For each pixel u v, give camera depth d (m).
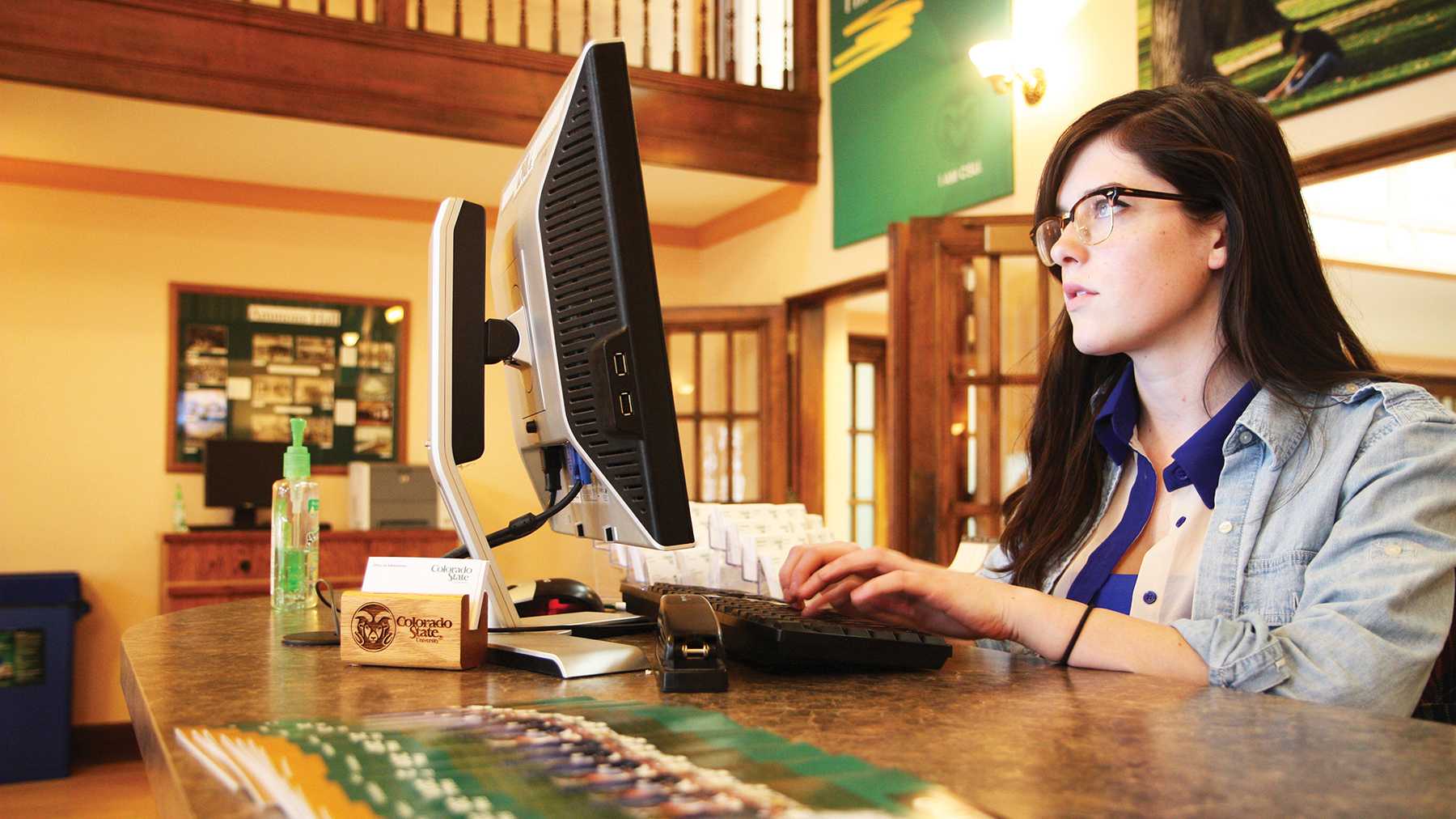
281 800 0.45
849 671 0.88
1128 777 0.51
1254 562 0.97
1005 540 1.25
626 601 1.33
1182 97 1.03
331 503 5.39
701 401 5.49
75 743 4.82
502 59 4.54
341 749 0.54
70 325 4.96
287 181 5.29
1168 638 0.85
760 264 5.74
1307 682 0.78
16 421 4.85
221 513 5.14
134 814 3.81
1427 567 0.81
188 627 1.26
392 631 0.90
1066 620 0.89
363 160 4.92
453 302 1.04
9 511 4.82
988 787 0.49
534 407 1.09
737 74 6.22
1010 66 3.98
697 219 6.19
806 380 5.52
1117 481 1.16
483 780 0.48
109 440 4.99
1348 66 2.95
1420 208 5.92
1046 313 4.04
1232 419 1.02
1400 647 0.79
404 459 5.54
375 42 4.34
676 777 0.49
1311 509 0.94
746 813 0.43
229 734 0.59
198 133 4.50
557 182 0.98
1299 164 2.78
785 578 1.07
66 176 4.98
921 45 4.62
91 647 4.89
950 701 0.73
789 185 5.48
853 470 7.50
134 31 3.96
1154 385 1.09
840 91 5.14
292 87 4.20
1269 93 3.16
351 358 5.48
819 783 0.47
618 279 0.91
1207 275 1.03
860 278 4.96
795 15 5.35
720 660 0.78
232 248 5.28
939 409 4.14
